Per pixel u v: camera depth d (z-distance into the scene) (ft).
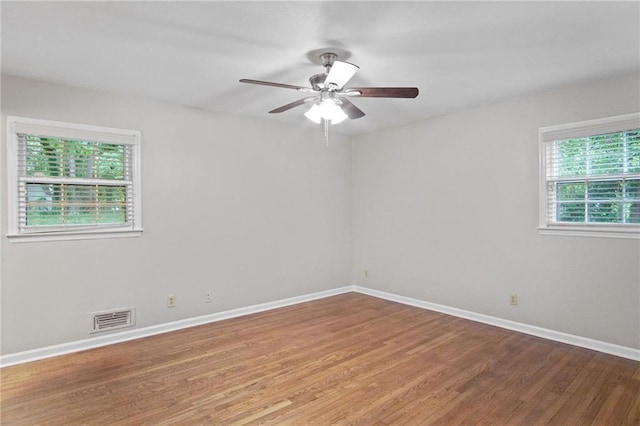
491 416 6.97
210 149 12.68
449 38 7.46
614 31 7.18
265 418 6.90
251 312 13.73
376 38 7.44
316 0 6.04
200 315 12.50
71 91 10.09
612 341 9.75
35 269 9.62
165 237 11.75
